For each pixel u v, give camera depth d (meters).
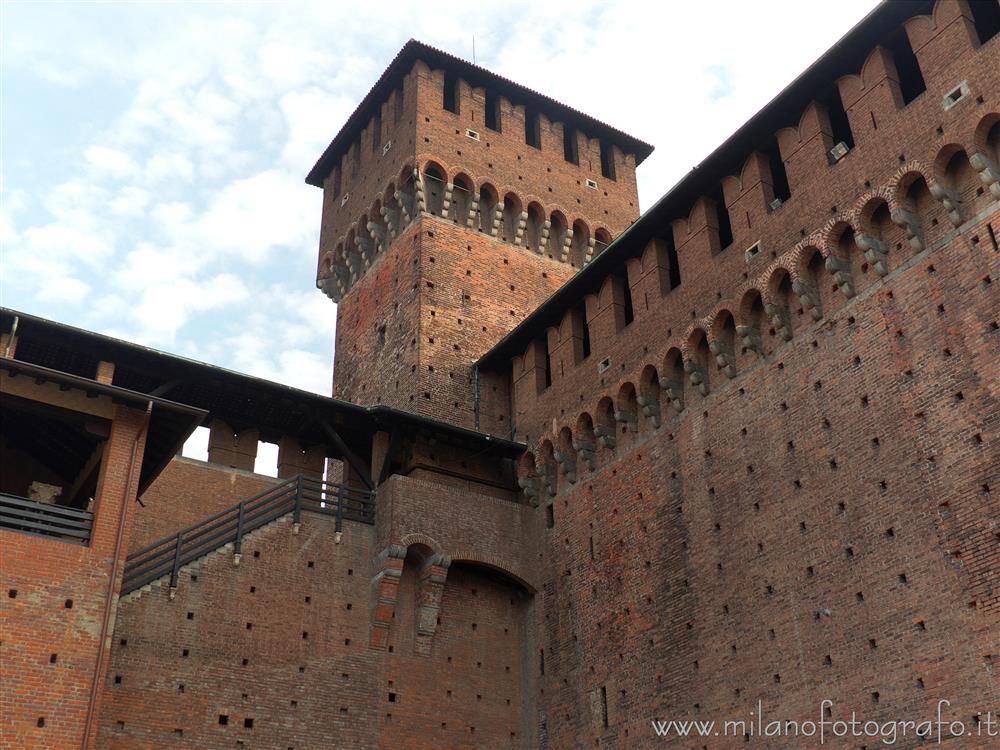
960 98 25.23
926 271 25.53
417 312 42.62
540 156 49.50
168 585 29.72
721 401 30.72
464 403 41.38
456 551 34.97
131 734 27.45
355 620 32.75
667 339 32.72
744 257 30.53
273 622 31.08
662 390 33.00
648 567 31.64
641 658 30.88
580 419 35.94
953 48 25.83
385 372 43.94
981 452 23.02
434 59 48.53
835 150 28.41
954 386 24.05
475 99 49.03
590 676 32.72
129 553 32.25
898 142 26.58
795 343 28.72
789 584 26.72
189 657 29.19
